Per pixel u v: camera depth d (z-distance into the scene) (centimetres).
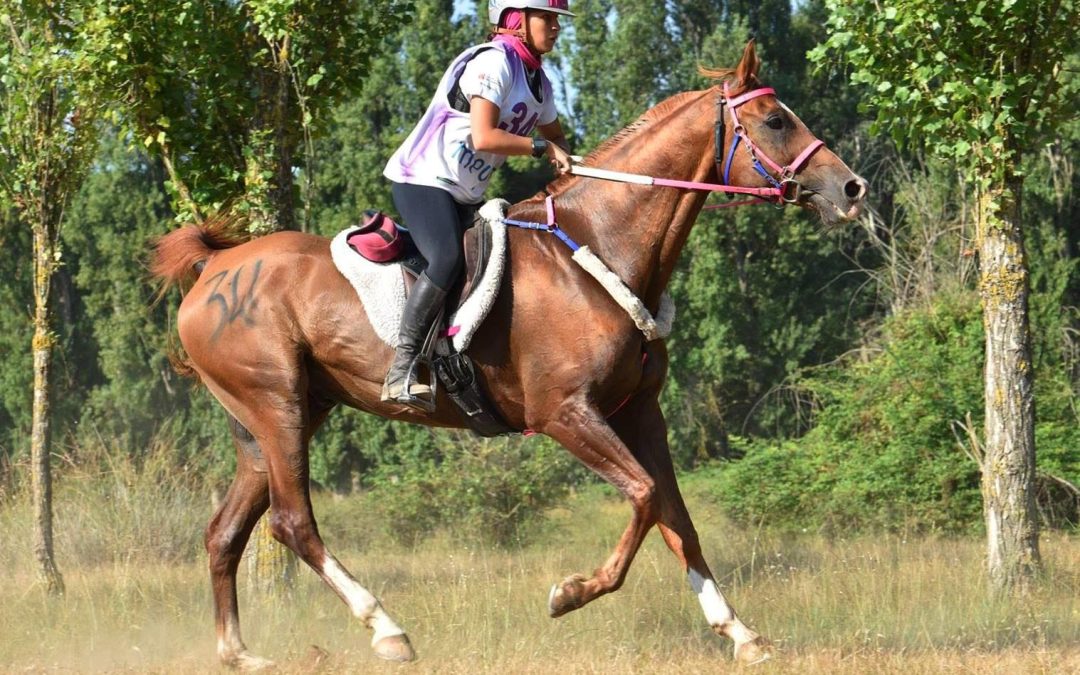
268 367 693
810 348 3616
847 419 2083
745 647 648
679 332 3609
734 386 3666
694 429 3600
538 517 2042
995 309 1080
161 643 837
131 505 1708
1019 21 995
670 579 1046
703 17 3994
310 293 686
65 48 1132
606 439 623
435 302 646
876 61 1041
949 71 1004
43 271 1205
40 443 1177
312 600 1030
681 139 649
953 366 1947
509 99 652
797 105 3731
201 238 757
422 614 890
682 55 3762
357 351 675
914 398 1906
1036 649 697
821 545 1489
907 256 2494
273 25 1030
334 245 686
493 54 644
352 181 3631
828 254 3719
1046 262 3056
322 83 1115
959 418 1866
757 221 3609
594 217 651
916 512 1831
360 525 2139
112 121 1138
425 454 2689
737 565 1231
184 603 1049
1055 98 1061
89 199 4072
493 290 638
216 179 1109
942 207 2355
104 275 4078
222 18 1091
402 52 3709
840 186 625
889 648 714
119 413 3956
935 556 1254
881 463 1894
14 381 4094
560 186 667
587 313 630
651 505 617
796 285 3734
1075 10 1008
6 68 1153
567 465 2064
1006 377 1074
